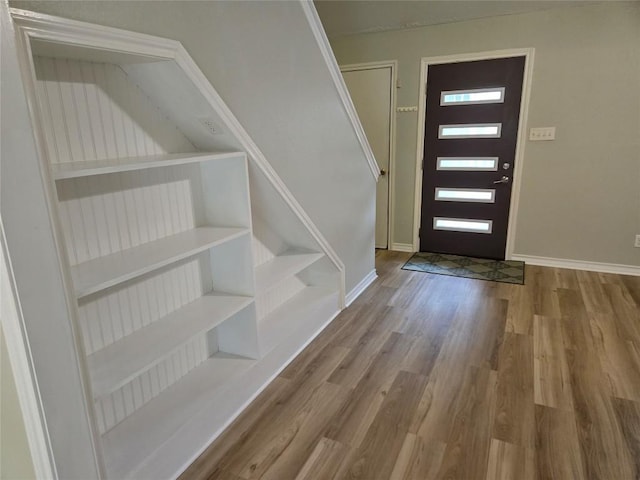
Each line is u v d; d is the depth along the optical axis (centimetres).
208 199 203
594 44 352
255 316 211
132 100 163
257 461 174
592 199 383
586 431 186
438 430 189
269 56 182
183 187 192
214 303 202
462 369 237
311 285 322
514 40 377
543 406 203
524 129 393
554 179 393
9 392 110
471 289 356
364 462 172
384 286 370
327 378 232
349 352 259
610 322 289
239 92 175
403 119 441
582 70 361
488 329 284
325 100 240
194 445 175
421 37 411
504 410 201
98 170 124
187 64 147
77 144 145
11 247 97
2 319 102
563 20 357
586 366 236
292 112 213
